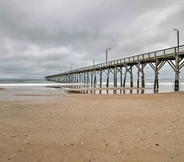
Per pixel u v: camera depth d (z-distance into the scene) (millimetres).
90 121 5930
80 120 6086
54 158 3146
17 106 9305
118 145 3762
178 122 5680
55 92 20812
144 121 5859
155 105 9391
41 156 3227
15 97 14180
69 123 5680
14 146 3711
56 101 11508
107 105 9570
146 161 3014
